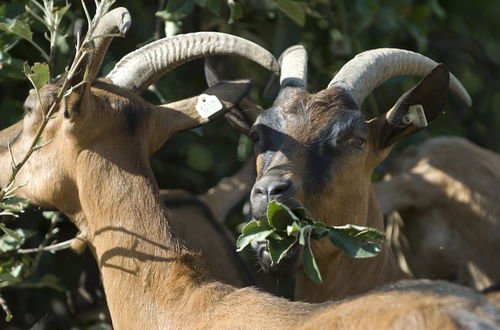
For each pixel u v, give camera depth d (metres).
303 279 15.70
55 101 12.77
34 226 18.67
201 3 17.44
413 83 22.19
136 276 13.09
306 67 15.83
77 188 13.65
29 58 18.22
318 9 21.11
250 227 12.81
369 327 10.20
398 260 19.39
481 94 25.58
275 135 14.62
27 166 14.01
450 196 18.72
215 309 12.51
